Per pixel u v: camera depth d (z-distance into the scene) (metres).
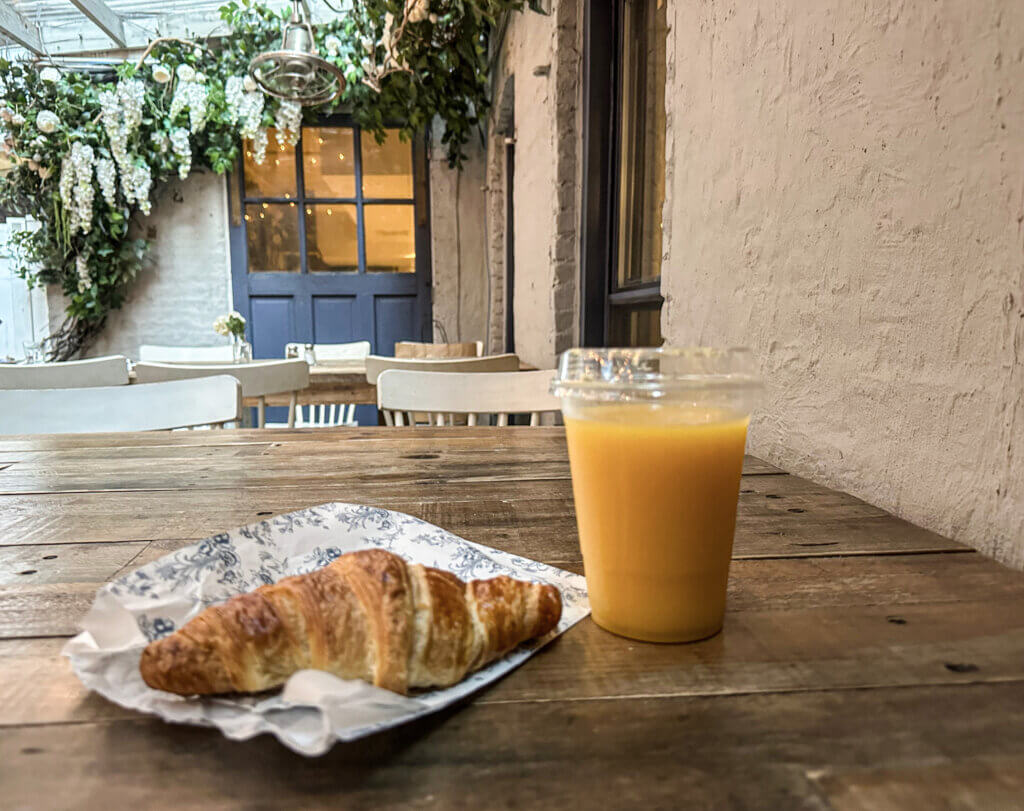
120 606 0.32
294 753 0.27
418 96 3.28
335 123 4.19
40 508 0.66
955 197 0.56
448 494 0.71
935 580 0.47
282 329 4.34
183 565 0.37
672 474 0.35
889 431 0.65
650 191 1.88
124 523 0.61
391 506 0.66
